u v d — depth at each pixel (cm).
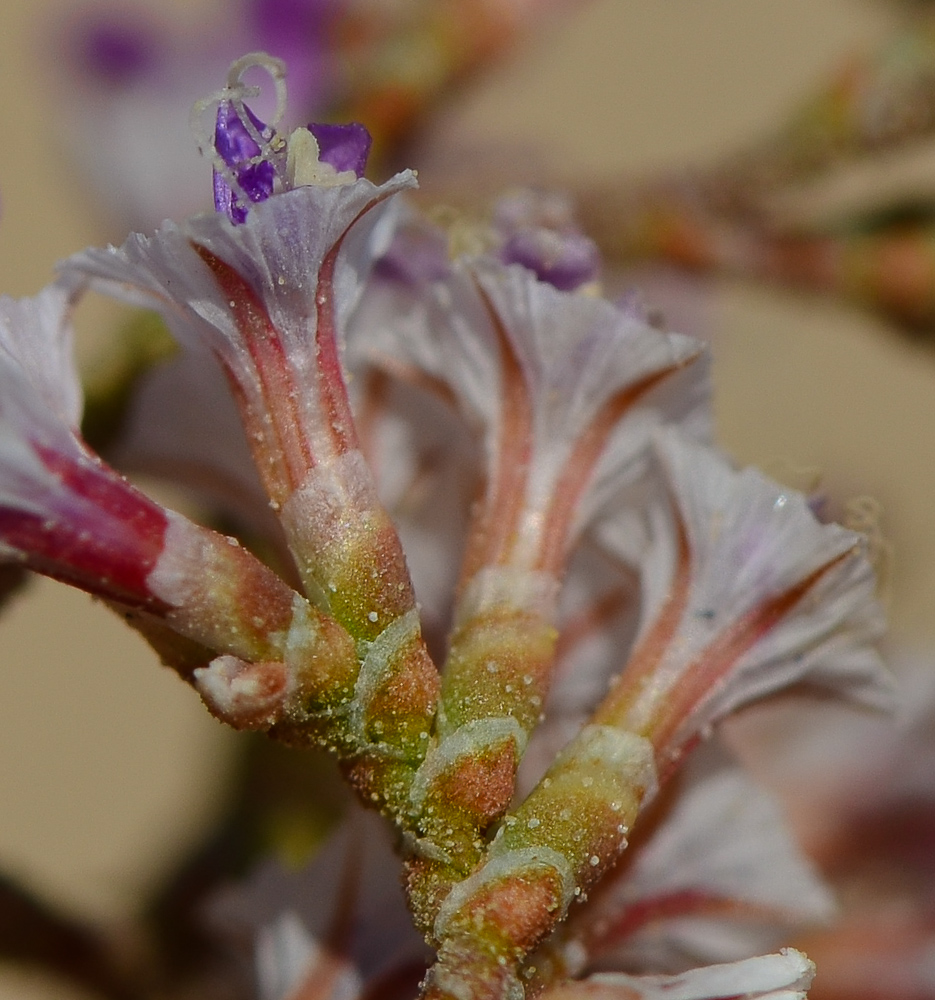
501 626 5
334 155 5
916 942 6
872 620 5
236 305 5
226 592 5
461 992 5
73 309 5
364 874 6
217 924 6
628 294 5
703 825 6
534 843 5
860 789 6
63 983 6
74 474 5
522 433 5
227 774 6
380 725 5
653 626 5
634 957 5
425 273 6
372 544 5
